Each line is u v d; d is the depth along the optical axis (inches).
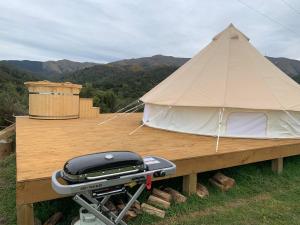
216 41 330.0
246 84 272.7
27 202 117.5
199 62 314.8
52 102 358.3
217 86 272.2
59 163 150.6
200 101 261.1
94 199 92.2
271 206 161.3
